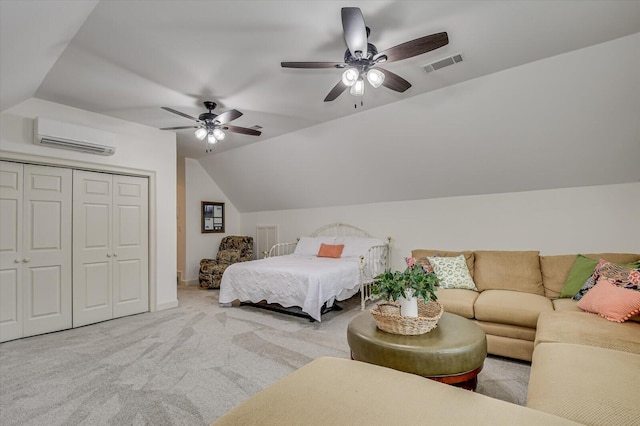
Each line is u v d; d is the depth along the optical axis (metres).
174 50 2.40
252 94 3.22
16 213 3.21
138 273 4.11
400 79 2.38
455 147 3.67
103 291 3.78
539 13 2.04
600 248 3.32
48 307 3.36
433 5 1.95
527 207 3.75
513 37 2.30
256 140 4.92
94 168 3.72
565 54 2.53
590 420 1.09
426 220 4.54
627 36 2.29
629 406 1.13
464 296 2.97
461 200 4.23
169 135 4.46
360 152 4.33
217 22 2.06
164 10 1.94
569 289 2.81
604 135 2.94
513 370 2.40
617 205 3.24
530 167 3.49
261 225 6.71
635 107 2.66
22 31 1.59
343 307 4.32
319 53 2.46
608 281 2.34
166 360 2.62
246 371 2.42
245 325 3.56
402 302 2.04
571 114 2.90
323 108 3.63
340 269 3.96
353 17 1.70
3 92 2.46
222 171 6.23
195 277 6.27
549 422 0.97
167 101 3.36
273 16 2.01
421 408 1.04
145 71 2.72
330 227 5.62
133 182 4.12
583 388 1.25
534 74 2.72
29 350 2.86
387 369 1.34
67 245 3.52
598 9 2.01
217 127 3.54
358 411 1.02
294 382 1.22
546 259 3.15
